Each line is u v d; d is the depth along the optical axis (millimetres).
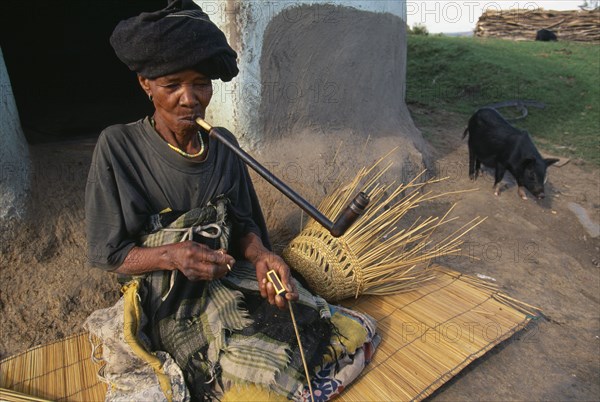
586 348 2400
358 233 2289
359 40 3475
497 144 3947
